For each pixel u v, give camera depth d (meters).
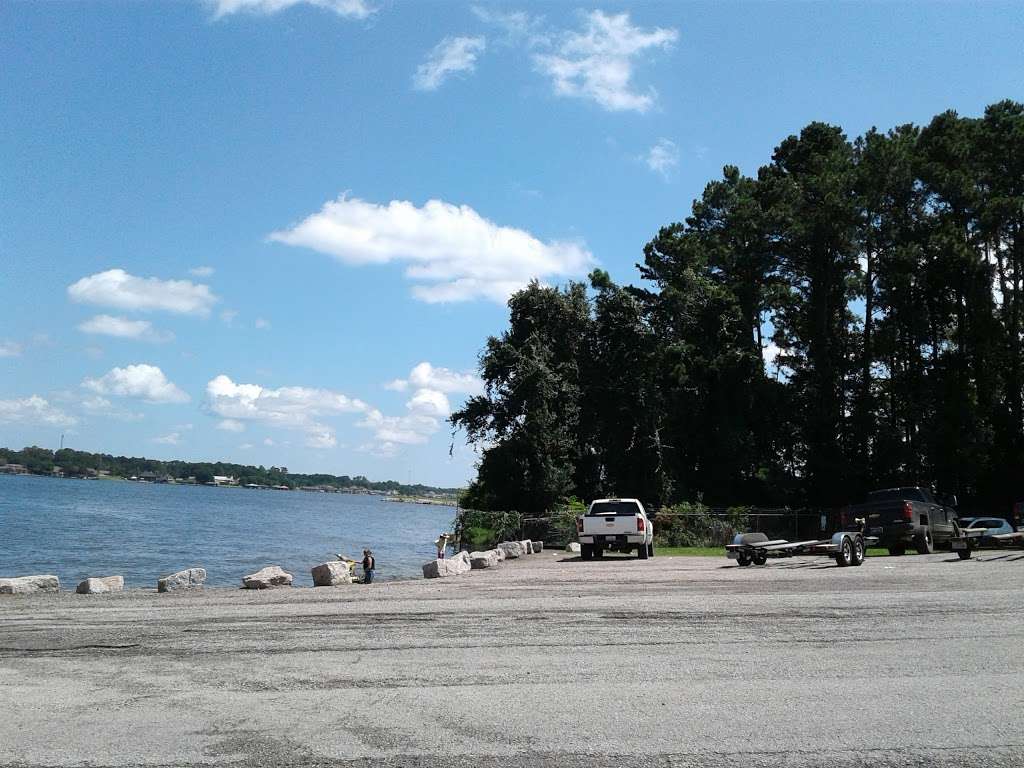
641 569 21.39
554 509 46.34
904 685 7.39
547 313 56.31
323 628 10.61
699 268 55.59
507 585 16.56
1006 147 50.94
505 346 50.00
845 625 10.62
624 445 51.78
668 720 6.34
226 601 13.92
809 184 54.56
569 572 20.55
